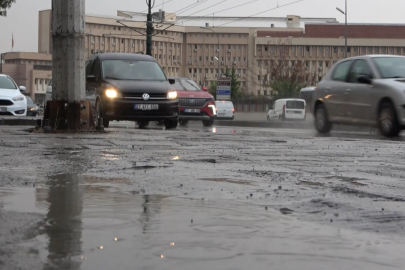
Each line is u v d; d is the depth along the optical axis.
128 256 2.41
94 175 5.22
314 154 8.01
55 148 8.20
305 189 4.59
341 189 4.64
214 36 139.38
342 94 14.66
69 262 2.30
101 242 2.64
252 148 8.88
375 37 124.38
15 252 2.44
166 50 138.62
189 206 3.69
